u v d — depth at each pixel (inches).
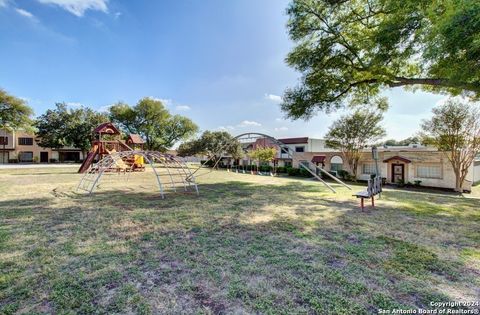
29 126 1326.3
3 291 98.9
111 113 1654.8
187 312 85.0
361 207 273.7
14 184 485.7
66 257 135.2
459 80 209.9
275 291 99.0
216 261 129.9
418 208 276.8
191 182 521.0
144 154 397.7
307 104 441.4
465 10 152.9
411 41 256.1
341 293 97.7
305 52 409.1
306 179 743.1
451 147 544.1
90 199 331.3
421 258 132.9
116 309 87.0
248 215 241.1
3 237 169.6
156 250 146.5
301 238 169.3
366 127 693.9
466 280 108.7
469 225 202.4
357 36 373.7
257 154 1007.0
